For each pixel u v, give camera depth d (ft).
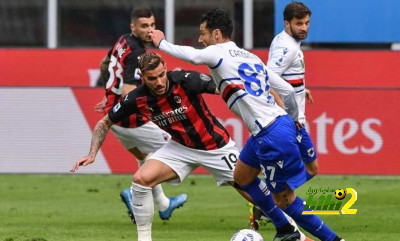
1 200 141.79
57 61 178.70
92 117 170.71
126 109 93.97
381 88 166.81
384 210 129.18
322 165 167.84
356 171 167.43
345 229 112.37
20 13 183.42
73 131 171.22
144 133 120.47
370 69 175.11
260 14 180.96
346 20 178.09
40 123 171.63
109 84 120.26
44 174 172.86
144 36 116.26
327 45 178.81
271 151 88.38
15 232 109.81
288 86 93.35
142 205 94.79
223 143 98.22
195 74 94.79
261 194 93.56
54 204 137.59
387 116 166.91
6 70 179.22
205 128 96.94
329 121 167.43
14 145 172.35
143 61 91.20
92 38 183.42
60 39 183.62
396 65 174.70
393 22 177.58
